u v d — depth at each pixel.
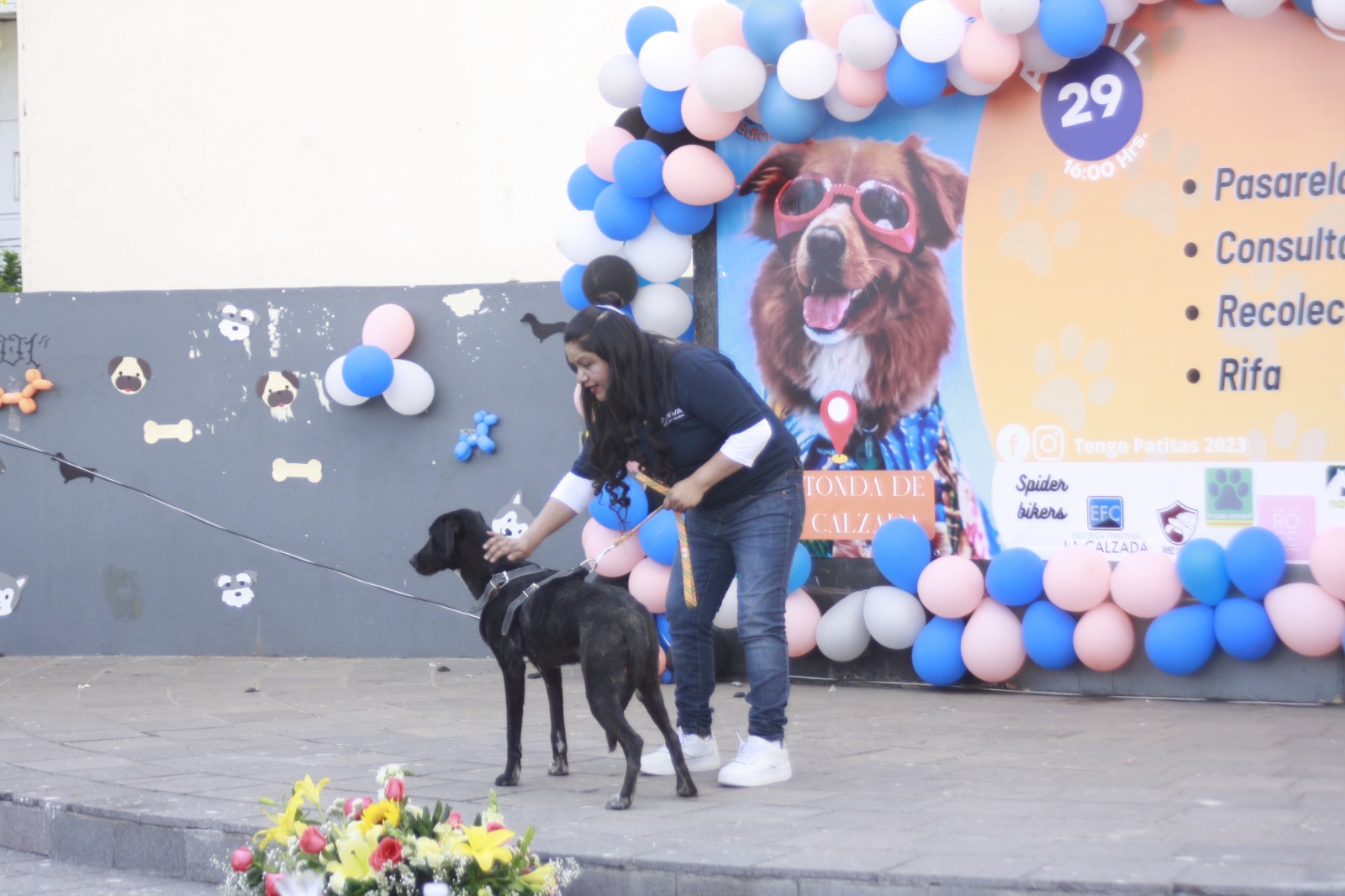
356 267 9.45
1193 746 5.22
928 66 6.41
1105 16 6.17
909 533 6.75
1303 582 6.17
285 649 8.73
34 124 9.89
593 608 4.51
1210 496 6.36
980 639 6.61
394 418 8.55
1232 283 6.30
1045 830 3.83
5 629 9.05
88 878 4.43
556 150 9.20
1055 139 6.63
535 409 8.33
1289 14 6.13
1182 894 3.20
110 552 8.94
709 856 3.68
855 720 6.08
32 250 9.91
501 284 8.38
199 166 9.66
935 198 6.91
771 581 4.72
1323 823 3.83
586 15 9.13
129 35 9.73
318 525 8.69
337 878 3.27
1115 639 6.36
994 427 6.81
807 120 6.77
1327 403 6.14
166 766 5.26
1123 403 6.53
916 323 6.97
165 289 9.59
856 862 3.53
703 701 5.02
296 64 9.50
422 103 9.35
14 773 5.16
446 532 4.93
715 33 6.71
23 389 9.02
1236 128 6.26
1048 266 6.67
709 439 4.64
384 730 6.09
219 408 8.80
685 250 7.22
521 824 4.13
